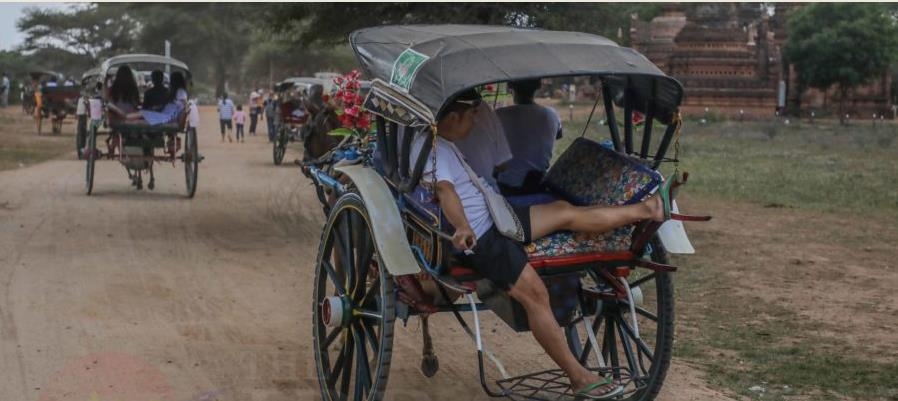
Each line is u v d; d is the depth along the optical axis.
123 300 8.35
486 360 6.81
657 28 54.31
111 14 96.25
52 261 10.02
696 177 20.12
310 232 12.51
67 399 5.77
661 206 4.89
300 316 7.97
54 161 22.91
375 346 5.38
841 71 50.09
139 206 14.60
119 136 15.79
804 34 52.25
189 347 6.96
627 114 5.59
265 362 6.63
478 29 5.53
